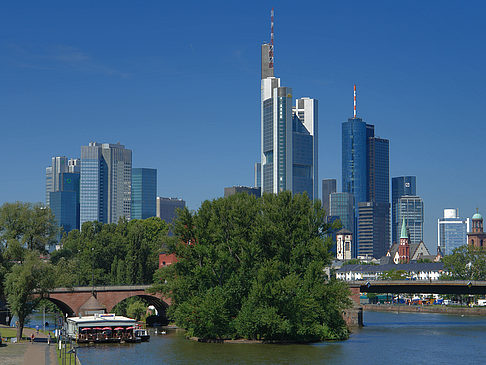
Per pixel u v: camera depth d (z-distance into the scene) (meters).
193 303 135.50
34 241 158.62
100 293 170.25
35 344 137.38
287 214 137.75
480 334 166.12
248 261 135.25
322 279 137.12
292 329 134.25
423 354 127.38
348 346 135.25
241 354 123.00
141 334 146.00
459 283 197.25
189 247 139.62
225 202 142.75
